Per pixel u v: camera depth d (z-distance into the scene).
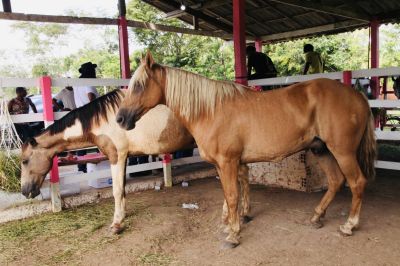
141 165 4.89
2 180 4.21
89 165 4.86
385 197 4.05
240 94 2.93
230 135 2.80
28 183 3.45
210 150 2.87
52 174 4.10
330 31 9.48
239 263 2.69
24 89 5.77
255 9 8.59
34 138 3.44
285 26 9.49
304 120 2.85
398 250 2.73
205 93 2.85
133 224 3.61
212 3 8.06
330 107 2.81
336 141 2.82
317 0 7.95
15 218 3.97
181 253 2.93
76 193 4.50
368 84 7.11
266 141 2.84
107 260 2.87
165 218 3.71
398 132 4.38
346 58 14.68
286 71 14.45
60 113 4.21
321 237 3.04
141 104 2.84
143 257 2.88
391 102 4.34
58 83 4.17
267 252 2.84
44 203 4.16
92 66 5.59
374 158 3.02
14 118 4.02
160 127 3.65
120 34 7.55
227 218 3.37
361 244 2.87
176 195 4.61
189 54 14.47
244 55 5.59
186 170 5.61
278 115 2.84
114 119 3.46
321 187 4.50
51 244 3.24
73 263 2.86
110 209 4.15
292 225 3.34
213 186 4.96
